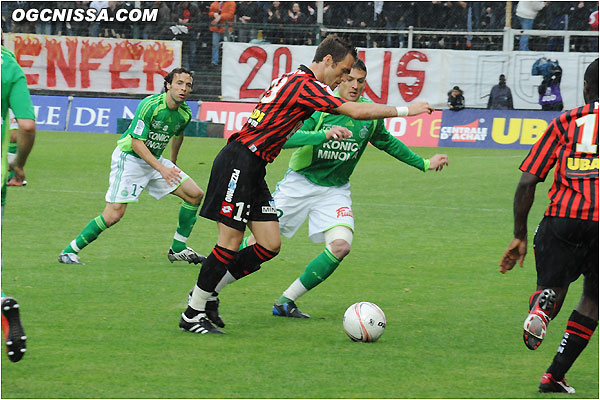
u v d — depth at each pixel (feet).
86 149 218.38
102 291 80.23
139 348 61.31
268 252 67.97
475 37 260.83
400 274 92.07
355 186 167.43
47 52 278.46
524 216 56.18
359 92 73.05
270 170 190.29
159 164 90.84
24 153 59.06
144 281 85.30
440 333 67.82
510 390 53.21
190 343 63.10
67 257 93.25
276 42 271.69
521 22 256.32
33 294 78.02
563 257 54.19
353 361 59.21
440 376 55.98
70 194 148.56
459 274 92.27
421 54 254.47
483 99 250.78
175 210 135.74
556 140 54.44
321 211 74.90
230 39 273.33
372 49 257.55
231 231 65.00
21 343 50.42
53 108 270.05
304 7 269.64
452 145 244.01
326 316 73.51
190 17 275.39
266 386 53.06
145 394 51.08
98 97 272.72
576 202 53.21
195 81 276.00
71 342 62.39
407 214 135.74
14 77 57.62
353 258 100.89
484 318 73.15
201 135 256.93
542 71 245.24
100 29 281.54
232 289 83.76
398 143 77.41
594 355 62.34
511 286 86.53
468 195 157.17
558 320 73.67
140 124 91.25
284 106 63.77
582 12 253.03
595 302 52.13
